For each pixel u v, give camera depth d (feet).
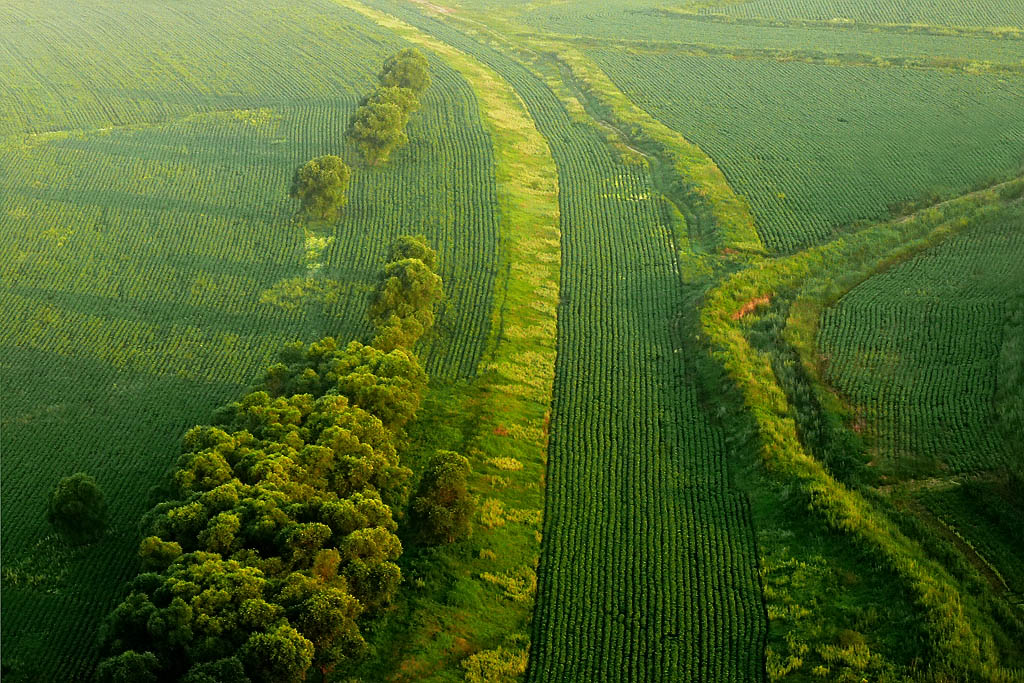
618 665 182.19
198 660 162.09
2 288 315.37
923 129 411.34
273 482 195.52
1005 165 373.61
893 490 220.64
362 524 190.80
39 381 269.44
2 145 415.23
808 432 240.73
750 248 326.24
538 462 235.81
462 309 297.94
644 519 217.77
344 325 293.64
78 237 346.13
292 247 338.95
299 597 172.24
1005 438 229.45
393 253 299.17
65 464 237.25
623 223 354.13
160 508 193.06
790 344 272.31
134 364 276.21
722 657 183.32
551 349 281.74
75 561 207.62
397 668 178.29
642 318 296.71
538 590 199.82
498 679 178.81
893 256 315.58
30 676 181.78
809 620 187.93
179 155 408.46
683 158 394.32
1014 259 303.27
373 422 220.84
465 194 369.30
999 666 173.47
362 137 382.22
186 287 315.78
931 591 186.19
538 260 328.90
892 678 172.04
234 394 262.67
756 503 220.64
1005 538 205.67
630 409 254.88
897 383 253.65
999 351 260.21
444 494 204.23
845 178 372.58
